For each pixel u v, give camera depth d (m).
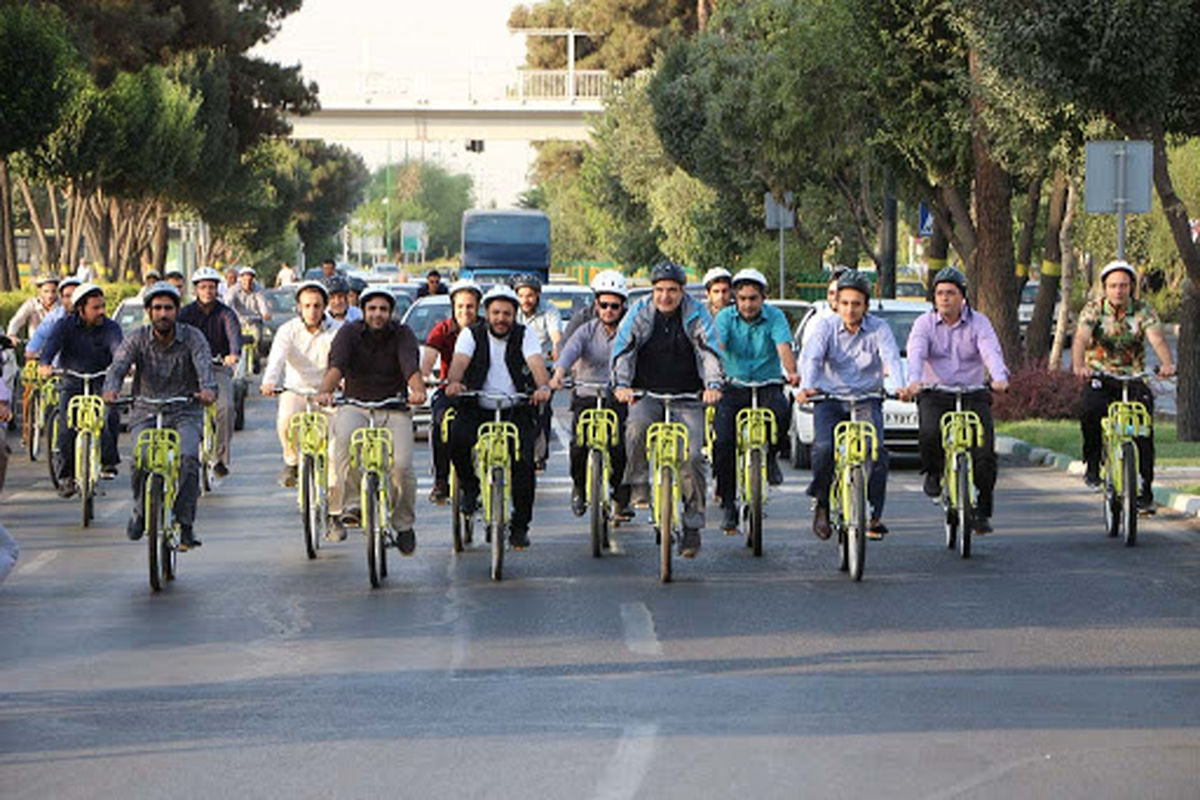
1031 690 15.23
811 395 22.48
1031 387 43.88
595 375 24.86
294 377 26.78
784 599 20.28
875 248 80.12
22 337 60.44
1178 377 38.66
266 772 12.63
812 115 54.75
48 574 22.72
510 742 13.42
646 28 141.12
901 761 12.75
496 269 102.75
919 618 18.97
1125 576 21.98
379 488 21.56
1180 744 13.23
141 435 21.81
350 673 16.25
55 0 76.44
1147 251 90.19
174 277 40.78
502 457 21.94
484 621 18.94
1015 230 89.62
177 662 16.91
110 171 88.12
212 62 99.25
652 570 22.59
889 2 48.59
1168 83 34.38
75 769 12.81
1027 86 35.28
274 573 22.64
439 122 139.50
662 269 21.97
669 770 12.53
